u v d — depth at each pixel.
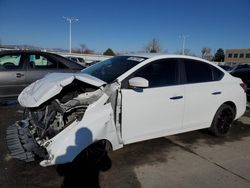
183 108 4.32
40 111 3.45
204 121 4.76
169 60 4.30
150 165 3.79
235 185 3.36
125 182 3.30
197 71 4.63
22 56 6.64
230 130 5.69
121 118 3.62
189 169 3.74
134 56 4.34
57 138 3.06
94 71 4.27
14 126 3.95
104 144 3.49
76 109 3.31
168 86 4.13
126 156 4.05
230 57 83.94
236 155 4.33
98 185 3.21
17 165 3.59
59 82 3.31
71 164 3.45
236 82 5.28
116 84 3.56
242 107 5.37
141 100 3.78
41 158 3.14
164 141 4.79
